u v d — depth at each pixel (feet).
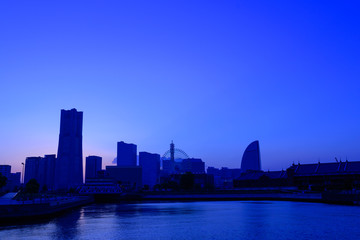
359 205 482.69
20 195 559.79
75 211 471.62
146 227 278.26
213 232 247.09
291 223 287.07
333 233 231.09
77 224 298.97
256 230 252.83
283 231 244.22
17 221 308.40
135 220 335.47
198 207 529.04
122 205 645.10
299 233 233.76
